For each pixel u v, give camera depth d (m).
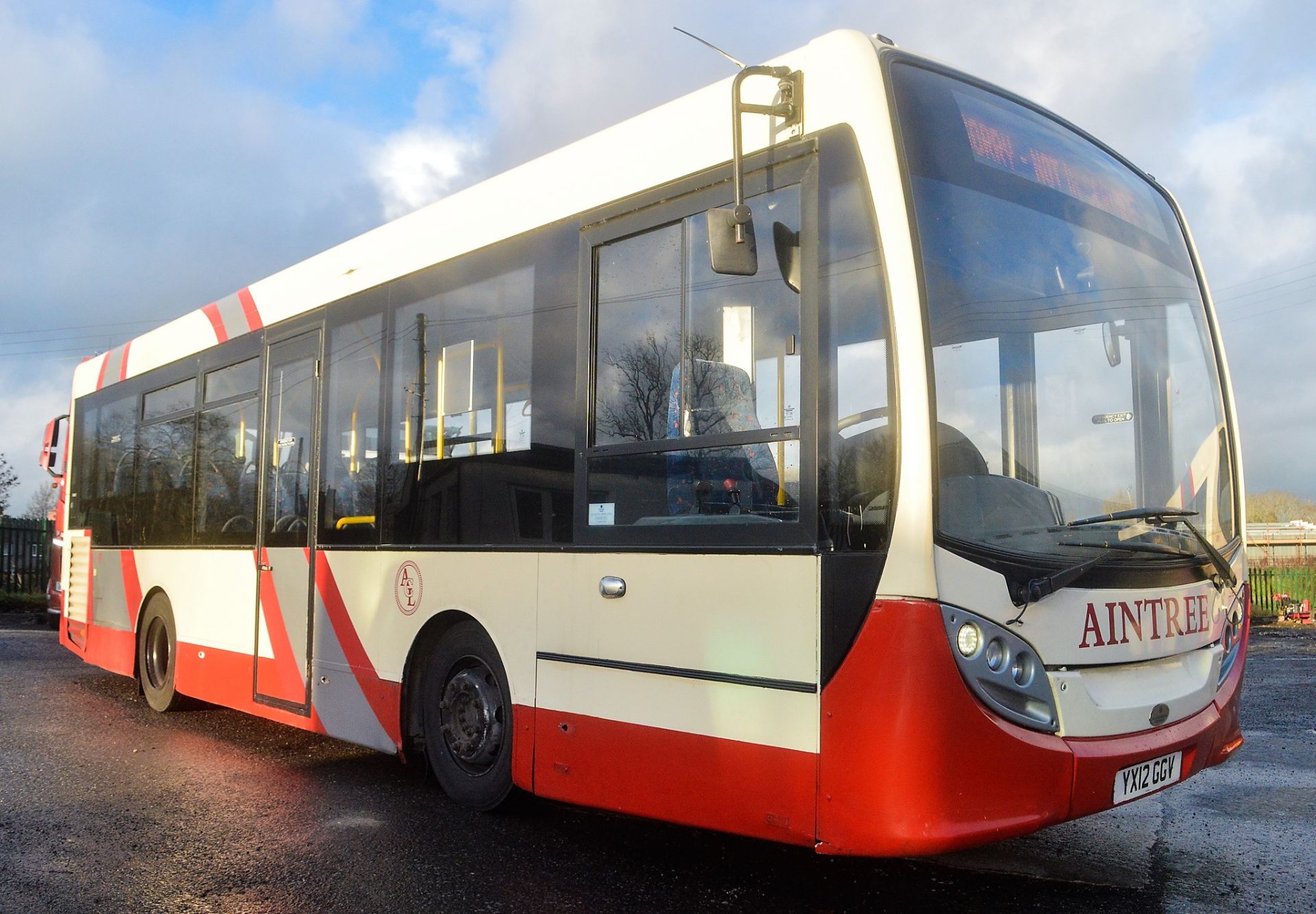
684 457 4.12
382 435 5.85
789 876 4.37
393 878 4.33
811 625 3.58
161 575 8.18
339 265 6.45
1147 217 4.83
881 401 3.50
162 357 8.62
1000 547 3.50
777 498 3.75
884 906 4.04
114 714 8.20
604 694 4.32
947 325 3.57
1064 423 3.97
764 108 3.81
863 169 3.66
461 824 5.07
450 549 5.21
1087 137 4.71
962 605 3.37
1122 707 3.72
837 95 3.78
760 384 3.88
